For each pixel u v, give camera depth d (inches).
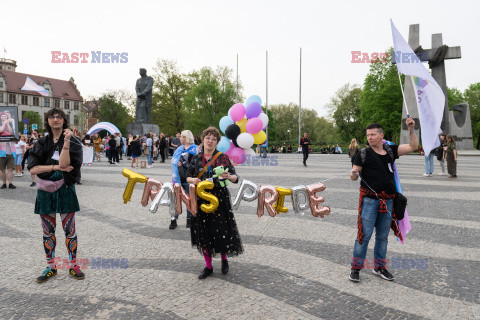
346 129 2536.9
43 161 145.7
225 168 149.3
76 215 258.2
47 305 123.0
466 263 166.2
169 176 491.8
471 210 277.4
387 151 146.9
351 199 322.3
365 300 129.0
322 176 502.6
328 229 222.4
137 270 155.4
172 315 116.6
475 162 863.7
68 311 119.0
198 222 146.6
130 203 303.7
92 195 341.1
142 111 1133.1
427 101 159.6
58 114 143.7
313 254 177.0
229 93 2059.5
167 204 156.3
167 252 179.5
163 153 812.0
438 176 516.4
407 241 199.0
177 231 219.0
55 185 143.9
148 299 128.0
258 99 344.5
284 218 250.1
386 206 144.2
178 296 130.6
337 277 149.7
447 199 324.5
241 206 290.5
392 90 1753.2
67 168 141.5
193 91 1978.3
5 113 365.4
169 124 2130.9
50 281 143.3
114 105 2534.5
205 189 143.8
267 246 188.9
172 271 154.6
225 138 345.4
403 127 1254.3
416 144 142.9
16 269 155.1
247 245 190.4
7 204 295.7
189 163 153.9
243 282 143.5
